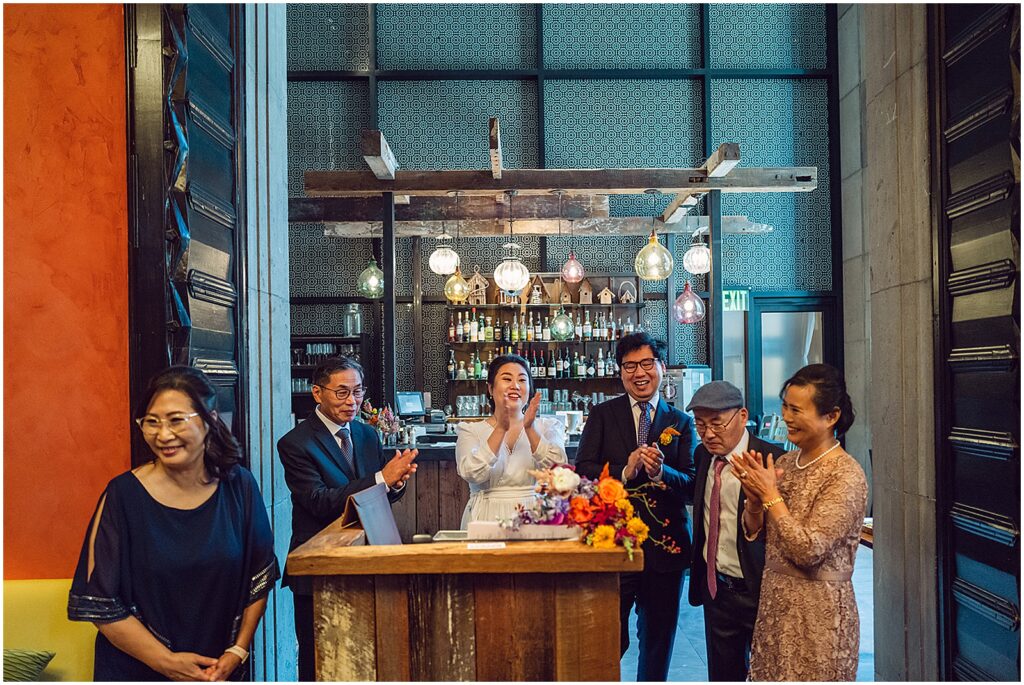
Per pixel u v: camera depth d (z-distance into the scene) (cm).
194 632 206
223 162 292
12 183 248
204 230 270
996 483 271
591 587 187
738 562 253
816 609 206
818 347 899
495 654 186
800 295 882
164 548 202
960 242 296
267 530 228
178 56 250
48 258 248
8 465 246
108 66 251
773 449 257
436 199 733
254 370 322
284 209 379
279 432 357
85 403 247
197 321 262
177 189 248
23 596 236
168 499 206
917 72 327
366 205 717
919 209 326
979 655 283
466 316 861
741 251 892
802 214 892
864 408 828
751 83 892
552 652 186
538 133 884
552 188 607
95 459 246
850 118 853
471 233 790
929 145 314
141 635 197
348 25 885
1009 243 261
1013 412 258
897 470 345
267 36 357
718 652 257
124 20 249
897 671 343
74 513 246
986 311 278
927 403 320
